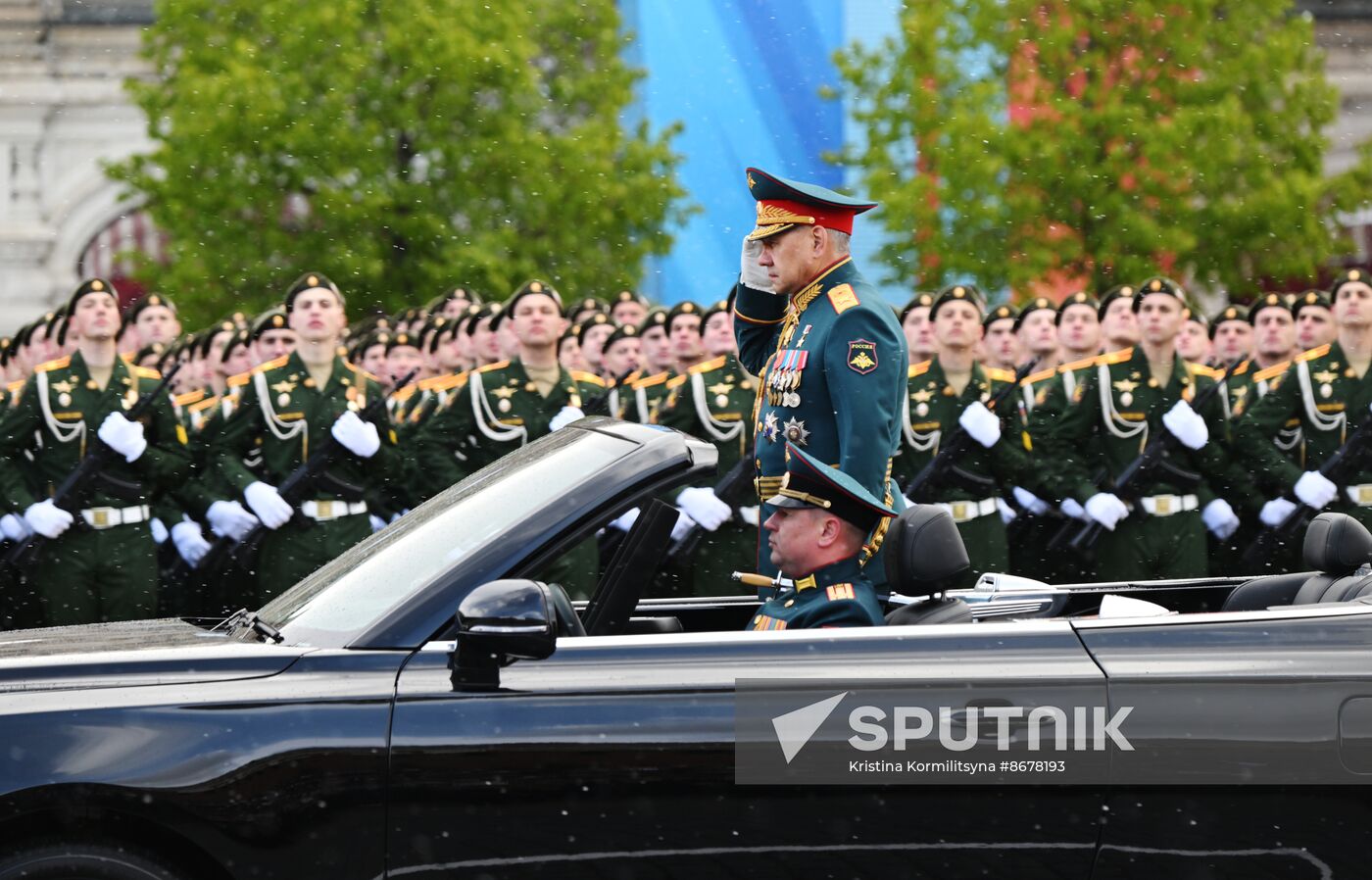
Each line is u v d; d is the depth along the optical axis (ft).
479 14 114.32
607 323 67.21
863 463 29.09
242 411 59.21
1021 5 108.88
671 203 119.65
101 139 164.96
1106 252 108.58
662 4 121.70
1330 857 22.77
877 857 22.72
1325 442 64.23
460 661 23.12
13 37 163.12
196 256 114.52
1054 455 61.93
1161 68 109.09
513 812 22.71
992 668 23.11
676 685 23.00
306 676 23.26
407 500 62.03
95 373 59.21
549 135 117.08
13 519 58.95
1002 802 22.75
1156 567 61.67
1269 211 110.52
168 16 116.78
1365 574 28.45
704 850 22.72
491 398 60.85
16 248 163.22
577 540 24.59
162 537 61.52
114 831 22.71
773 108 120.06
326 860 22.58
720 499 58.39
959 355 61.11
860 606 26.27
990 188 109.19
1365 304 63.82
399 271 116.98
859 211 30.73
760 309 32.55
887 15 118.83
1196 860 22.76
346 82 112.57
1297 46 113.09
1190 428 61.00
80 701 22.89
